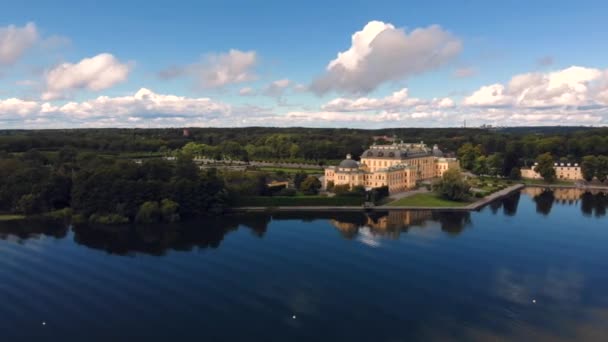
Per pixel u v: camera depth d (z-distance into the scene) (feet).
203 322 360.69
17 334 342.23
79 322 360.69
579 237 603.26
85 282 442.91
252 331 346.33
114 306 389.19
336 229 650.84
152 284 437.99
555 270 474.08
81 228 653.71
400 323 358.84
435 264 491.72
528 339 335.06
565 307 387.14
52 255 526.57
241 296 409.49
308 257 517.55
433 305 390.01
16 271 472.85
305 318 367.25
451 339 334.85
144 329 349.61
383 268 480.64
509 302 396.37
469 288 426.10
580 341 332.19
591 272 467.93
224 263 498.28
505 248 551.18
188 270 476.13
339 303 394.73
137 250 547.49
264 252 538.47
